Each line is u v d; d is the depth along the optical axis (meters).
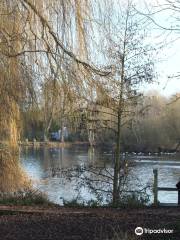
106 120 13.30
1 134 13.47
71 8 9.72
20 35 9.33
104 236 7.90
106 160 14.24
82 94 9.96
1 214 10.23
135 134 14.66
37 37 9.46
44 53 9.63
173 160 33.22
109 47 10.29
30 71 9.82
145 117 14.57
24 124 12.13
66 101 9.97
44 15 9.48
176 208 11.60
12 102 10.67
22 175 14.75
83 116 11.52
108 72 10.22
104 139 14.47
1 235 8.12
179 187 13.74
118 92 11.85
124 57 12.23
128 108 13.62
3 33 9.23
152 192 14.02
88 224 8.91
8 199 12.76
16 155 14.37
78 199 13.66
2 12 9.23
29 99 10.20
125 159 14.22
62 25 9.59
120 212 10.55
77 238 7.80
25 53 9.59
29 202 12.55
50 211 10.62
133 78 13.11
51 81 9.72
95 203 12.84
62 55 9.60
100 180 13.78
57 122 11.13
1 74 10.05
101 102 10.80
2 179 14.17
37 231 8.39
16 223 9.11
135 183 13.88
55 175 14.07
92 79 9.94
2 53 9.23
